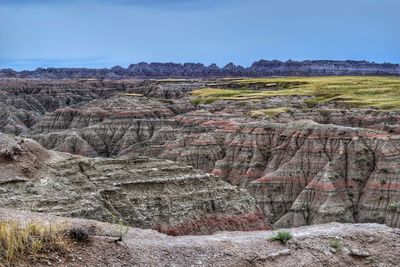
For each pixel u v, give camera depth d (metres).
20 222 21.33
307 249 21.80
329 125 114.44
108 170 47.81
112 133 164.62
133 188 47.00
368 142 104.50
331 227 25.05
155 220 45.62
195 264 19.69
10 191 37.69
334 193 93.12
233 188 53.31
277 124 124.31
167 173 50.66
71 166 45.19
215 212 49.91
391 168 95.75
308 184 100.12
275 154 114.44
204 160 122.62
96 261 18.59
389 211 88.75
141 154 134.75
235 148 121.75
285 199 99.94
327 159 105.12
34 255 17.92
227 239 22.28
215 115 152.88
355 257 21.86
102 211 40.38
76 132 161.25
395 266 21.56
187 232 46.47
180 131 150.75
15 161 40.75
